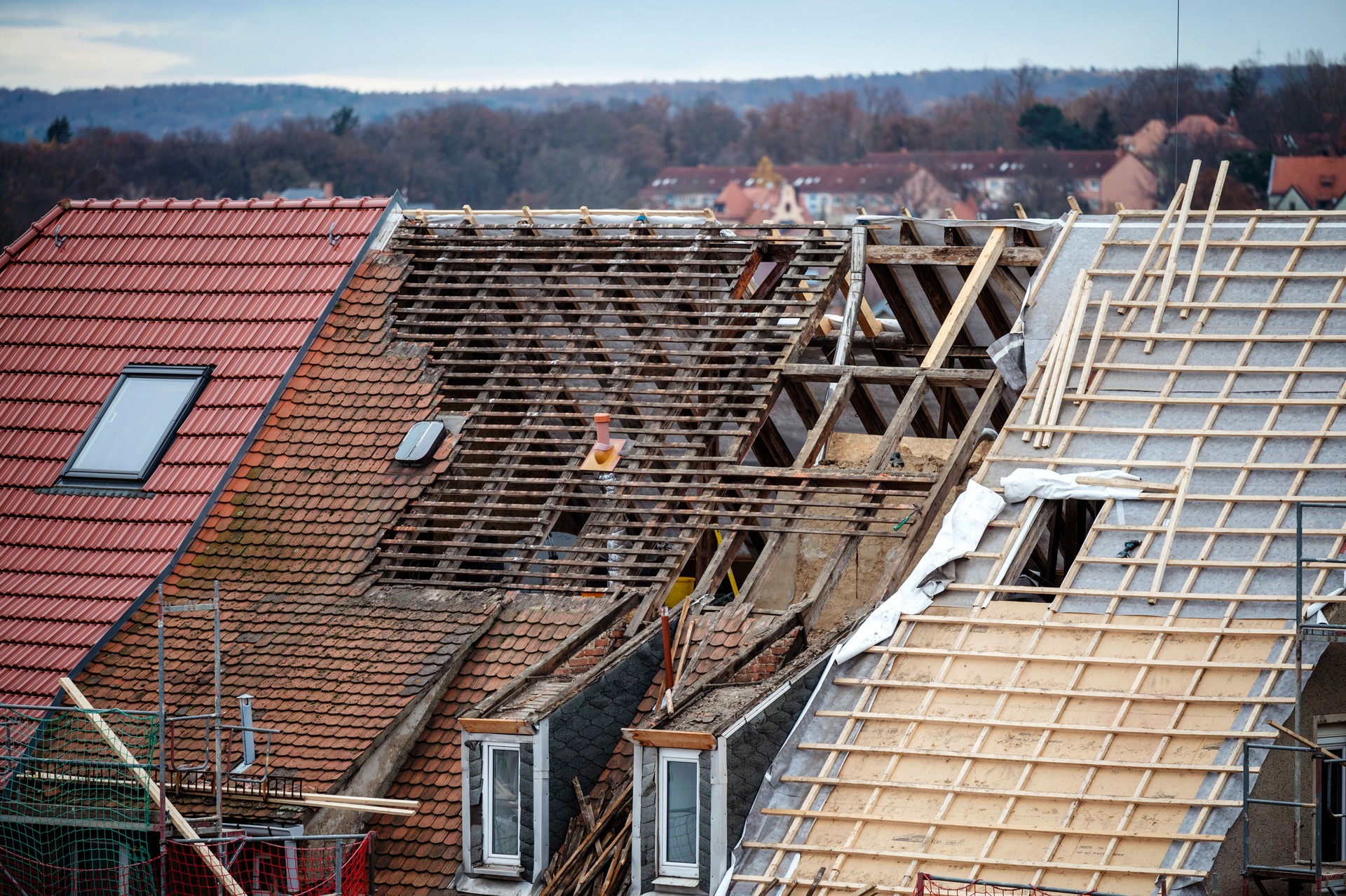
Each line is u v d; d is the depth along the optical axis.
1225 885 33.47
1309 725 35.03
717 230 51.94
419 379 49.66
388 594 44.75
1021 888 32.38
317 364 50.72
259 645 43.59
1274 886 33.94
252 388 49.97
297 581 45.53
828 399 47.56
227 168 192.25
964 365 55.75
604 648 41.88
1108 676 36.09
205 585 45.94
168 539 46.84
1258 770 33.34
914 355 55.38
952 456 43.47
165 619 44.69
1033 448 41.53
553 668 41.12
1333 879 32.09
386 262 52.91
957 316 47.31
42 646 44.22
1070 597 38.06
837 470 44.34
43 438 50.56
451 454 47.44
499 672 42.03
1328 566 36.16
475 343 51.06
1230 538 37.75
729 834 35.72
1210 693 35.09
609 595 43.41
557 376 48.84
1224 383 41.09
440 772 40.94
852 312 49.22
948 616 38.56
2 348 53.28
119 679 43.16
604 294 50.31
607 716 40.12
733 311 49.69
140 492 48.25
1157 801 33.62
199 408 49.97
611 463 45.91
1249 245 43.53
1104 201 198.38
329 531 46.62
